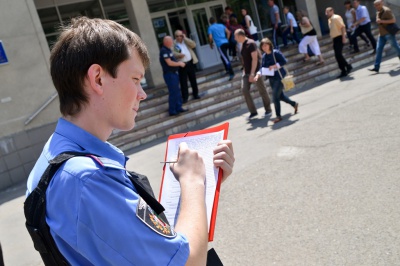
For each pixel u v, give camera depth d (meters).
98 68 1.04
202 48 15.09
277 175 4.79
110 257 0.92
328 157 4.91
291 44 14.47
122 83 1.07
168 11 14.56
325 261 2.93
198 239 1.04
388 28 9.43
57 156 1.02
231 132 7.59
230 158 1.30
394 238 2.97
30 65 8.38
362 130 5.59
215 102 10.08
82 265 0.97
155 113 9.62
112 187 0.97
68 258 0.97
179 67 9.85
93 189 0.95
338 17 10.35
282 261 3.07
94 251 0.93
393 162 4.28
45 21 12.60
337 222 3.41
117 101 1.08
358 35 12.45
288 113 7.93
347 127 5.91
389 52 12.71
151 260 0.94
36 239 1.00
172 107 9.52
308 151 5.32
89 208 0.93
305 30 11.71
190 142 1.39
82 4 13.10
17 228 5.10
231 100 10.26
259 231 3.61
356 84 9.15
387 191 3.70
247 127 7.63
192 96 10.59
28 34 8.38
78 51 1.04
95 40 1.04
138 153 8.03
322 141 5.57
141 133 9.13
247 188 4.63
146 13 11.32
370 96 7.50
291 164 5.03
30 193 1.03
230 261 3.25
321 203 3.81
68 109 1.09
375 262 2.77
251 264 3.14
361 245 3.00
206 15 15.27
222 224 3.93
